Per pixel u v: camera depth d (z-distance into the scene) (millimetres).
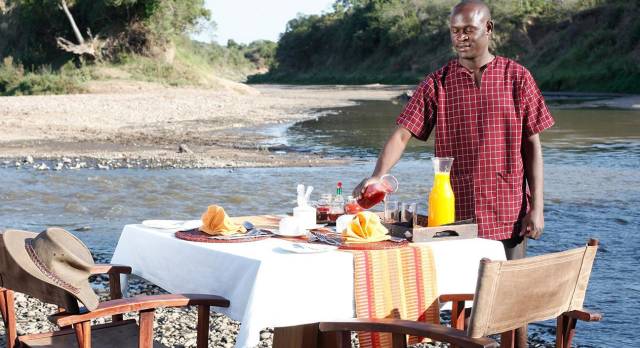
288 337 4016
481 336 3076
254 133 23844
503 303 3096
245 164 15805
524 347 3846
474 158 4273
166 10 53000
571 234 9203
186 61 55812
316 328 3957
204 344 3709
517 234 4293
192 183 13211
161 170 14867
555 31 66312
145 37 53219
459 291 3893
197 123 27547
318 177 14062
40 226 9875
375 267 3635
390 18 91000
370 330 3301
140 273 4277
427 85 4395
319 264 3541
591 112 32344
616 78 51562
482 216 4262
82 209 10953
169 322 5812
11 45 55688
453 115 4320
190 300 3557
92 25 53469
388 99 47000
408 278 3719
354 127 26344
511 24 69062
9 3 56188
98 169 15031
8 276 3645
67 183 13195
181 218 10383
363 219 3865
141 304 3479
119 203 11398
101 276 7309
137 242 4297
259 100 42844
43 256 3412
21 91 46656
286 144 20453
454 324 4074
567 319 3584
